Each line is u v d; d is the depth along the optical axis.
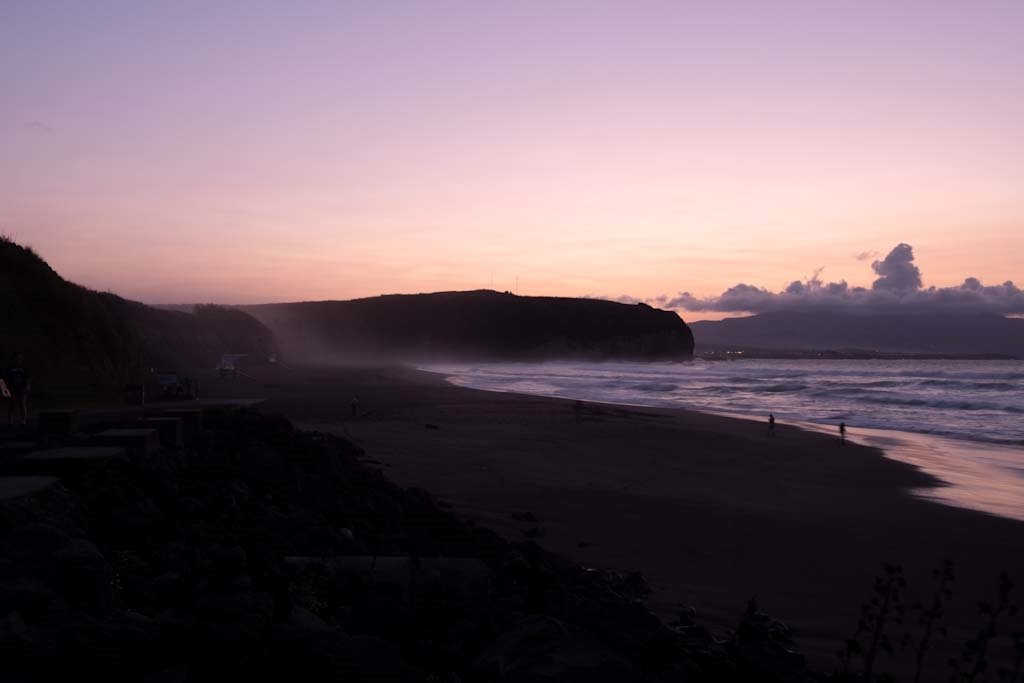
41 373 18.94
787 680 6.66
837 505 19.11
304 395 49.91
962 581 12.48
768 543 14.37
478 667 4.52
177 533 6.75
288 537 7.67
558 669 4.43
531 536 13.71
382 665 3.82
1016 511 18.88
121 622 3.69
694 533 14.80
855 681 4.99
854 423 45.56
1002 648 8.99
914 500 20.23
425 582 5.98
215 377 65.50
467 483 18.97
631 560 12.57
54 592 3.71
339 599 5.76
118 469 8.00
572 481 20.28
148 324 80.62
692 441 32.62
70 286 22.50
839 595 11.19
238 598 3.98
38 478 6.35
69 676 3.24
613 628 6.56
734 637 7.31
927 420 47.75
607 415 43.84
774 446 32.06
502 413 42.00
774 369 161.50
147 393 23.19
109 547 5.95
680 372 130.88
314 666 3.66
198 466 10.52
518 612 6.20
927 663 8.26
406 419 36.72
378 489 12.16
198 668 3.52
